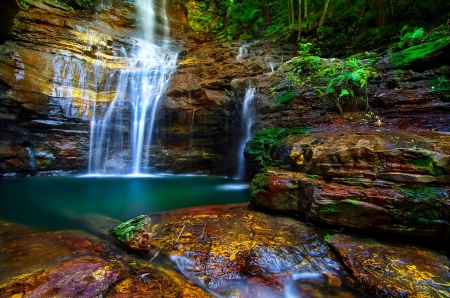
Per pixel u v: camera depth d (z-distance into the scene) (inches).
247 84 342.3
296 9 571.8
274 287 103.8
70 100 378.6
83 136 385.4
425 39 269.9
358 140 175.8
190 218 179.2
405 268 111.6
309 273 113.0
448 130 196.2
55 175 370.0
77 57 411.2
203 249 132.1
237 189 299.7
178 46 630.5
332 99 267.7
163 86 418.9
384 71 270.2
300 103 283.3
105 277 106.0
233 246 134.6
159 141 411.5
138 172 404.8
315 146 190.1
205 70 421.1
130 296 95.7
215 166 404.5
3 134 334.3
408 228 133.6
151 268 116.4
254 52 483.2
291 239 142.2
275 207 182.2
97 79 418.3
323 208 151.3
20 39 370.0
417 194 133.0
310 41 446.6
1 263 117.8
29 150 353.4
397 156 146.3
